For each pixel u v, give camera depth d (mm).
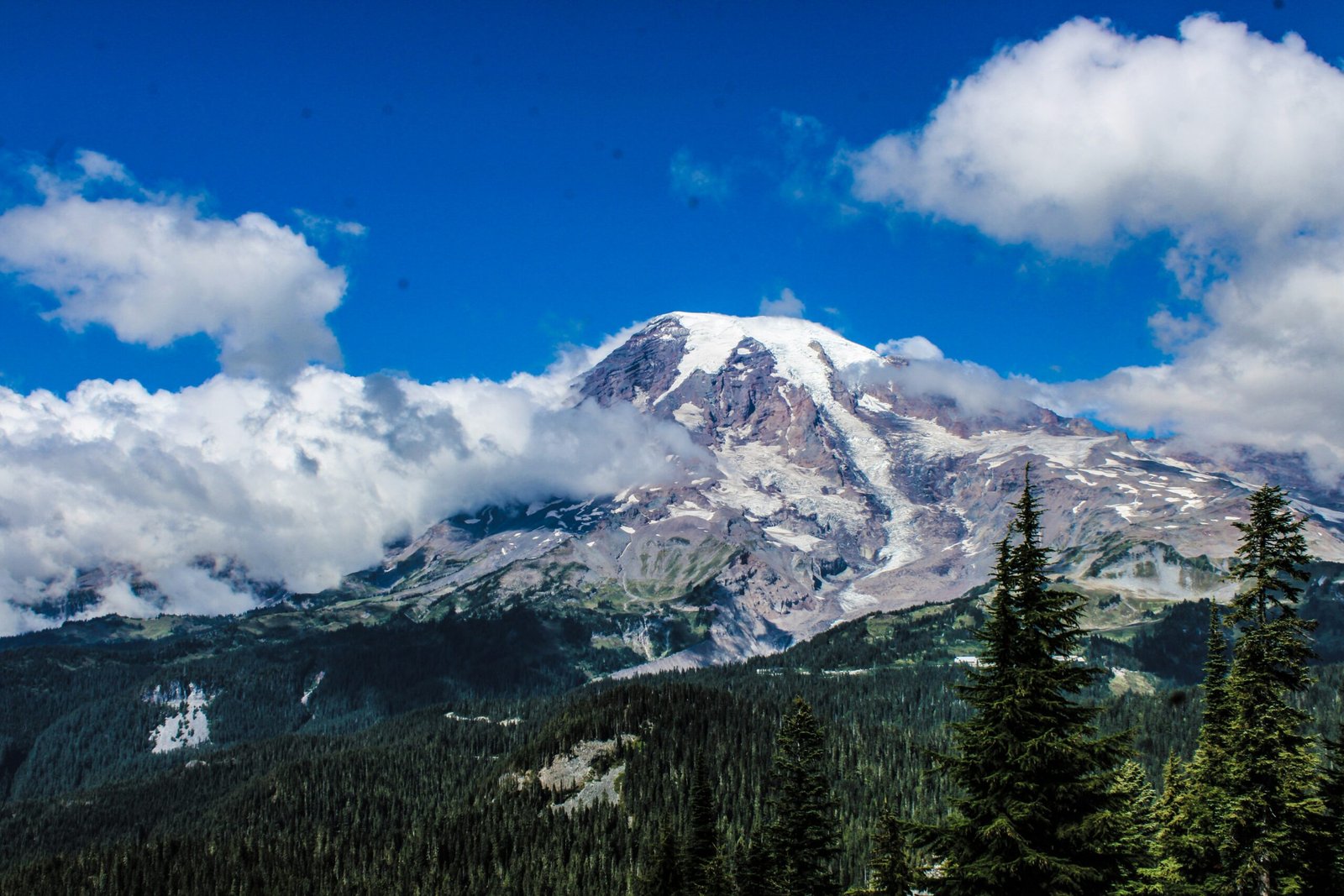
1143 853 49219
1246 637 61375
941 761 50500
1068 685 48938
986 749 49094
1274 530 61938
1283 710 59844
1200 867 62938
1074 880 45344
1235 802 59938
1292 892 57688
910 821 51562
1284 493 61938
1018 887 46938
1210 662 68000
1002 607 50094
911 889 71875
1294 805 58375
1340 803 60750
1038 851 46438
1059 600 49781
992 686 49719
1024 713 48250
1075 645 49344
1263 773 59719
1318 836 58750
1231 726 62312
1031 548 50375
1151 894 52312
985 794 49031
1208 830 62750
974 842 48781
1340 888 58688
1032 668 48625
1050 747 47031
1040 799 47312
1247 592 62219
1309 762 59406
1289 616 60562
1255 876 59438
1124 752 47688
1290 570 61062
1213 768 63688
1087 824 46219
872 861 74875
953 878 48781
